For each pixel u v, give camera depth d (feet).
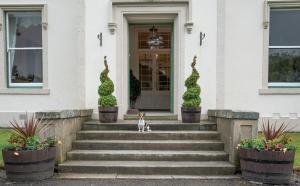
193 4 30.53
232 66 34.22
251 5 33.99
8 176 20.17
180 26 30.96
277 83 34.68
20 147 20.18
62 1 34.47
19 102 34.58
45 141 21.45
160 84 37.86
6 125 34.24
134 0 30.76
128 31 33.04
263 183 19.86
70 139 24.70
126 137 26.03
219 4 30.42
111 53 30.96
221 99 30.37
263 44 33.83
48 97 34.65
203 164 22.35
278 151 19.61
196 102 27.86
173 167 21.86
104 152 23.81
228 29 34.14
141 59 37.50
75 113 25.55
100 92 28.37
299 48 34.55
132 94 37.09
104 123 27.55
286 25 34.53
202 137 26.00
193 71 28.68
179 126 27.20
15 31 35.47
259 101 33.94
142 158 23.52
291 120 33.35
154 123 27.61
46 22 34.30
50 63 34.73
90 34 31.01
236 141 22.06
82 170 22.13
